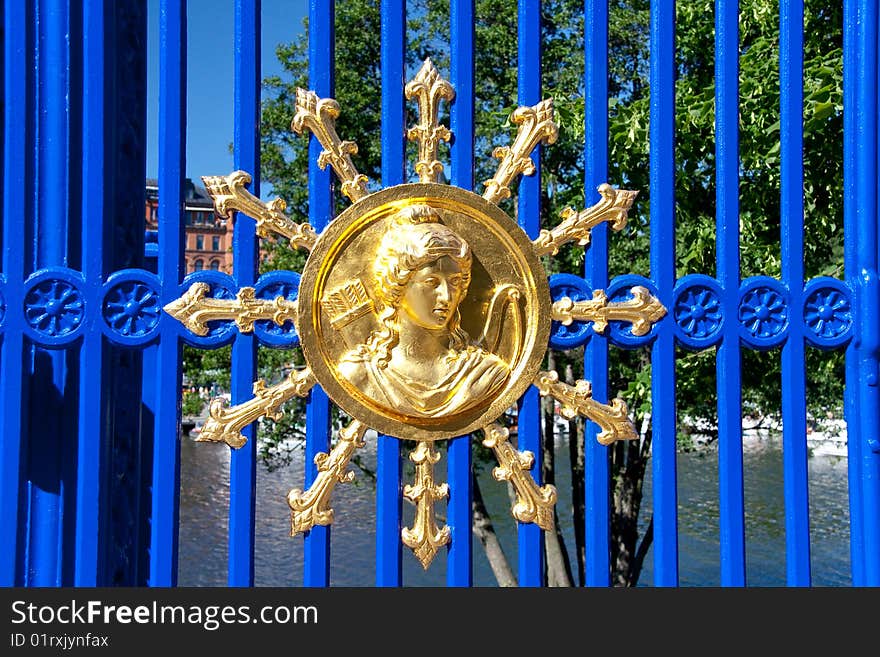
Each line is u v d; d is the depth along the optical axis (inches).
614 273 307.4
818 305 91.3
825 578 386.6
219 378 384.2
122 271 82.7
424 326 84.4
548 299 88.0
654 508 88.4
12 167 82.2
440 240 82.6
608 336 88.8
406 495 85.7
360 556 451.5
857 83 93.5
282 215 85.1
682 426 323.6
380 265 84.4
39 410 83.4
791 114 91.8
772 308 90.2
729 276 89.9
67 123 84.8
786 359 90.6
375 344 85.0
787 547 90.0
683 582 393.7
